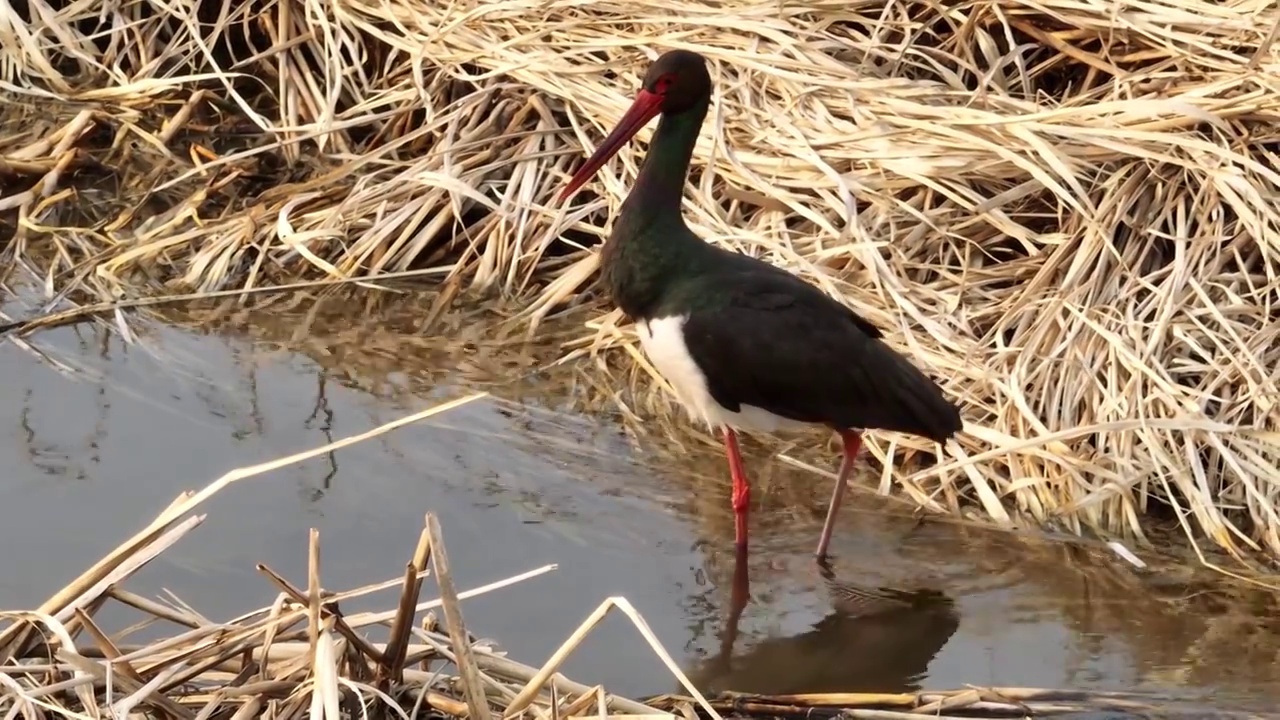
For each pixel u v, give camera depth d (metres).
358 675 7.59
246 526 10.08
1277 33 12.45
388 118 14.33
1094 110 12.25
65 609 7.50
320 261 12.85
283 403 11.45
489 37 14.13
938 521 10.57
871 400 10.09
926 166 12.27
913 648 9.36
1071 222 12.02
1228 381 10.86
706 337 10.00
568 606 9.56
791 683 8.97
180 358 11.91
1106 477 10.44
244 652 7.53
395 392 11.68
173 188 13.96
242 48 15.42
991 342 11.45
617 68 13.59
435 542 7.13
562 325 12.52
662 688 8.88
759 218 12.57
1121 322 11.20
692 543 10.29
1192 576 10.02
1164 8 12.88
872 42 13.32
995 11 13.36
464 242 13.24
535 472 10.88
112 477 10.45
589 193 13.35
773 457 11.30
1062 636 9.47
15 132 14.53
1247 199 11.59
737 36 13.55
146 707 7.29
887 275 11.63
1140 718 8.49
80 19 15.35
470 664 7.21
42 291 12.60
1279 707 8.69
